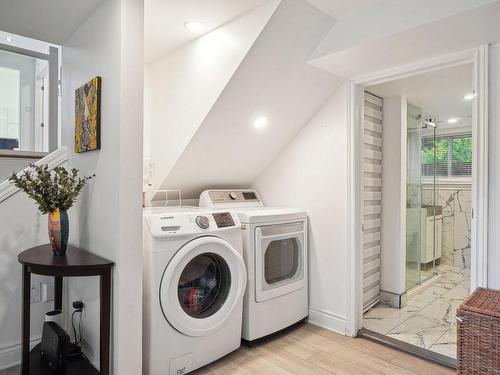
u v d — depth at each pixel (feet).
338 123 8.48
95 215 6.25
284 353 7.34
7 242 6.63
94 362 6.26
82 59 6.81
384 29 5.97
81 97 6.68
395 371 6.64
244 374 6.51
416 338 8.05
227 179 9.87
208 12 6.36
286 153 9.66
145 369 5.94
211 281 7.11
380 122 10.45
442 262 15.66
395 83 8.98
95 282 6.28
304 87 7.92
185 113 7.90
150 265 5.91
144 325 5.99
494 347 5.09
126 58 5.41
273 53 6.66
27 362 5.92
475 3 4.94
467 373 5.35
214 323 6.61
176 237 6.18
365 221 9.82
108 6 5.75
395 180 10.25
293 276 8.63
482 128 6.18
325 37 6.89
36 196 5.77
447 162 15.80
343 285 8.34
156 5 6.11
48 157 7.29
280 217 8.14
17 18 6.60
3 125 12.56
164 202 9.50
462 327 5.39
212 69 7.13
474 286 6.23
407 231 11.01
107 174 5.79
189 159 8.37
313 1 5.92
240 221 7.61
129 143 5.47
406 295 10.58
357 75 8.07
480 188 6.16
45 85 12.57
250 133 8.49
